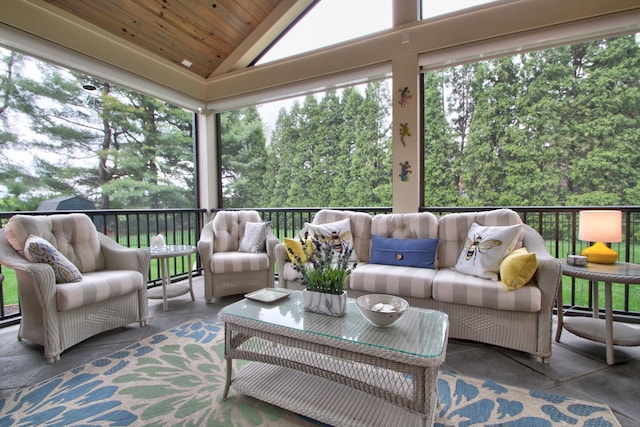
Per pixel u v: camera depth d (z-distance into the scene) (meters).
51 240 2.18
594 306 2.12
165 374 1.66
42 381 1.60
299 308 1.51
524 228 2.14
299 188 5.52
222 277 2.89
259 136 5.71
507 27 2.51
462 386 1.52
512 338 1.79
